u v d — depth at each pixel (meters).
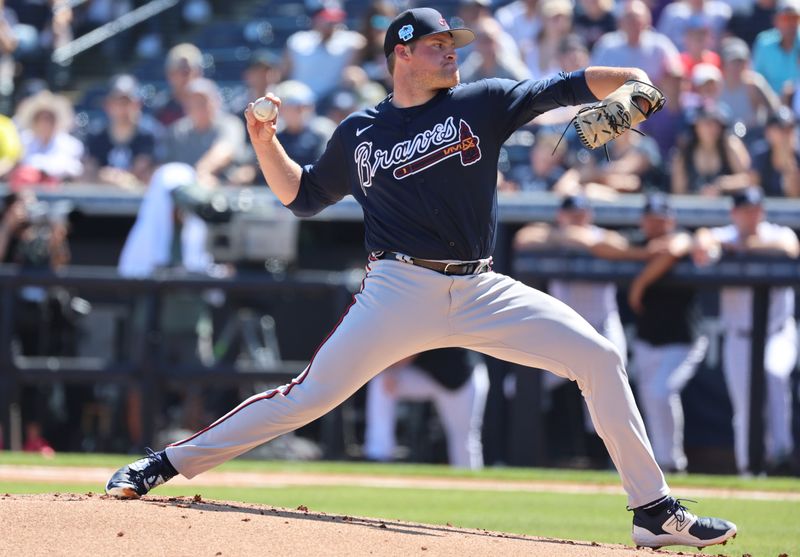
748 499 25.59
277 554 12.17
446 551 12.76
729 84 41.47
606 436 14.73
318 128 39.75
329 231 40.66
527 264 34.38
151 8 61.53
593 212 36.94
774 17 45.78
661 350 33.97
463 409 34.28
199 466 15.31
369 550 12.55
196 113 40.91
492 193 14.75
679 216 36.75
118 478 15.12
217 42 59.88
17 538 12.45
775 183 38.62
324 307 39.97
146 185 42.44
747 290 33.81
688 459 36.75
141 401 35.16
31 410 38.09
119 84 43.28
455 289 14.62
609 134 13.75
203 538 12.62
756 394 33.75
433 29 14.38
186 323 35.97
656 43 40.62
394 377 34.31
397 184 14.59
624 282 33.94
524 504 24.00
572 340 14.58
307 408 14.89
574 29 45.91
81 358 39.38
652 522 14.76
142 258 36.25
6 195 37.88
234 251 35.78
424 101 14.66
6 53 55.97
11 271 35.56
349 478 29.06
